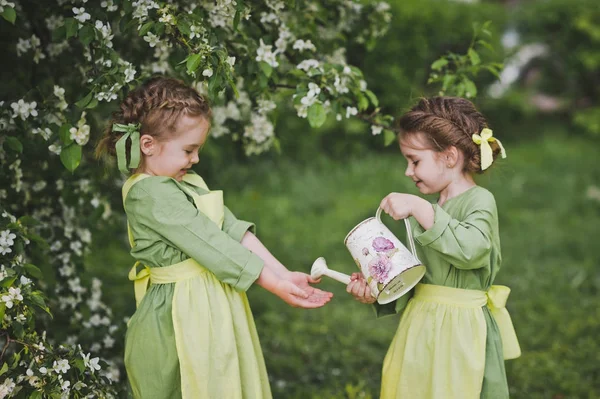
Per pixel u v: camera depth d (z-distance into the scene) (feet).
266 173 23.32
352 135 26.37
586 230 18.62
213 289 6.44
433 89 9.14
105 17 6.84
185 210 6.31
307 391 9.82
